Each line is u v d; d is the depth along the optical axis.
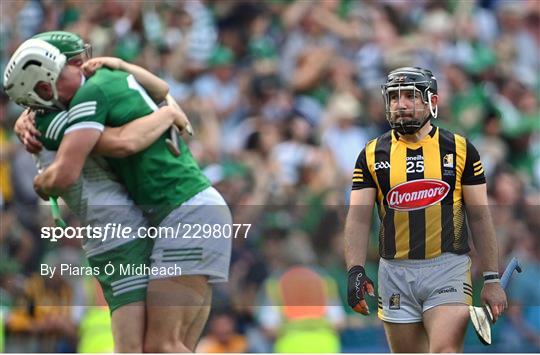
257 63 36.72
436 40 38.00
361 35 37.78
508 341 21.64
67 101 14.16
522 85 37.31
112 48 36.25
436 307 14.60
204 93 35.28
